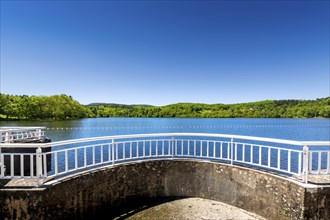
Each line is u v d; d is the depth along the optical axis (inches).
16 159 377.4
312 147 901.8
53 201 190.5
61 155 738.8
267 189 224.4
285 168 585.0
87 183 221.6
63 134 1482.5
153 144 935.7
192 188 282.5
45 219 183.5
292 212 198.8
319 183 196.9
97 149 836.6
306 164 195.6
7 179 205.9
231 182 258.5
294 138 1397.6
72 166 592.1
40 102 2844.5
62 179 203.5
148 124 2733.8
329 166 211.2
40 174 189.0
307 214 189.2
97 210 230.7
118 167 251.6
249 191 241.4
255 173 236.7
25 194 180.2
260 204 230.5
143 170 271.7
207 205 259.0
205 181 276.8
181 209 249.8
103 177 236.8
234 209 248.2
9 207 180.7
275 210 215.5
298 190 194.1
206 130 1942.7
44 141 444.8
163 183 282.8
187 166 284.5
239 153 782.5
